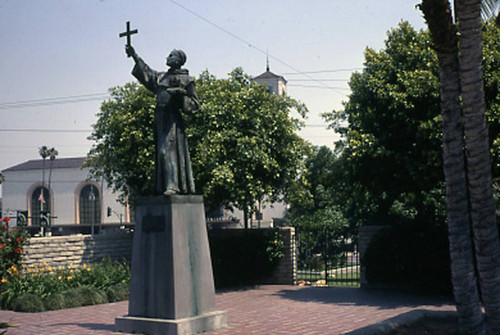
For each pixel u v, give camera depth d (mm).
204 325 9562
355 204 30516
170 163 9914
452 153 7121
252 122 17719
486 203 6895
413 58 15227
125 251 17844
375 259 16984
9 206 78375
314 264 29891
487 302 6922
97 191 75062
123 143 18219
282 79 70312
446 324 8203
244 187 17812
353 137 15344
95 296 13820
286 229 20047
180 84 10164
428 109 14477
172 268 9297
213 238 19734
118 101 18781
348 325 10352
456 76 7133
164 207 9570
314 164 36906
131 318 9531
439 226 15836
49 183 73312
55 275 14086
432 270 15617
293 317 11578
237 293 16938
